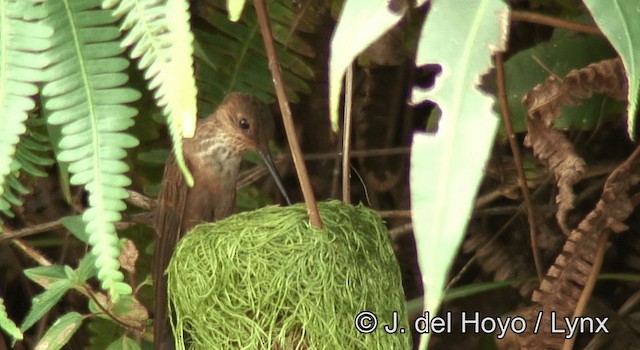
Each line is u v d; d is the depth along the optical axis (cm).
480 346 503
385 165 566
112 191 204
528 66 367
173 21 191
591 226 352
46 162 348
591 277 352
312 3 468
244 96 494
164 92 190
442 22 173
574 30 350
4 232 455
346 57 175
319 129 561
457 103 170
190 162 498
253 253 296
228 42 476
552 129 318
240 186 529
